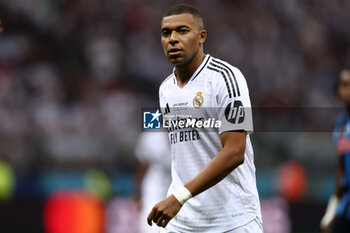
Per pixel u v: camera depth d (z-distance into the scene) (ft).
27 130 139.33
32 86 158.51
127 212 109.70
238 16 203.92
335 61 214.48
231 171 40.16
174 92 43.93
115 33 181.57
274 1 212.02
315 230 124.47
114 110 157.58
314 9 220.23
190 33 42.29
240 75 42.09
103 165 122.83
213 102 42.04
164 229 44.98
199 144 42.98
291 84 197.16
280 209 122.83
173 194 39.14
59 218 105.29
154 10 191.11
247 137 42.96
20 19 174.70
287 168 128.16
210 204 42.91
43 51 171.94
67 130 141.28
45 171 108.88
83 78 166.81
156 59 180.55
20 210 104.73
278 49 204.85
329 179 131.75
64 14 181.27
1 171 105.50
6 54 165.27
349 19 225.97
